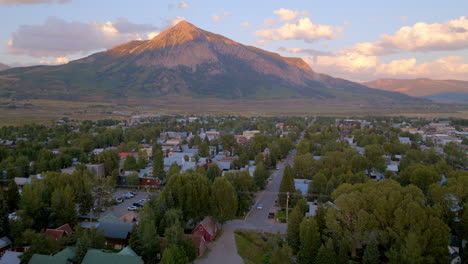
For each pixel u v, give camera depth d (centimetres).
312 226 8688
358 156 17000
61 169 16925
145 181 15712
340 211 9306
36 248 8300
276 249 8400
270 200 14075
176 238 8706
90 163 17375
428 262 7750
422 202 9031
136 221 10881
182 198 10938
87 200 11544
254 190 13750
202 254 9431
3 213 9662
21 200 10438
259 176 15538
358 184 10912
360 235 8850
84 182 11812
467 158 19762
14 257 8206
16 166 16250
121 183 15912
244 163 18875
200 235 9569
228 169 18500
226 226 11331
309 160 16725
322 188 13288
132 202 13450
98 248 8750
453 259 8719
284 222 11662
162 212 10369
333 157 17262
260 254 9456
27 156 19225
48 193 11231
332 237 9062
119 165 18050
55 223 10544
